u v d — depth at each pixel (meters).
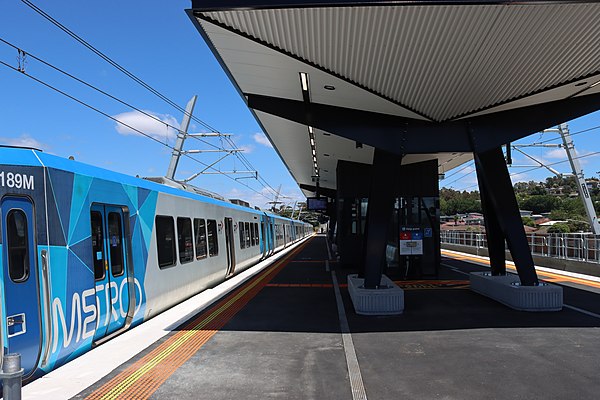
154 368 5.57
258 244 22.67
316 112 9.23
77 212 6.12
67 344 5.69
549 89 7.84
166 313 9.15
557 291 8.93
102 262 6.83
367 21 5.42
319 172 25.28
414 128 9.49
